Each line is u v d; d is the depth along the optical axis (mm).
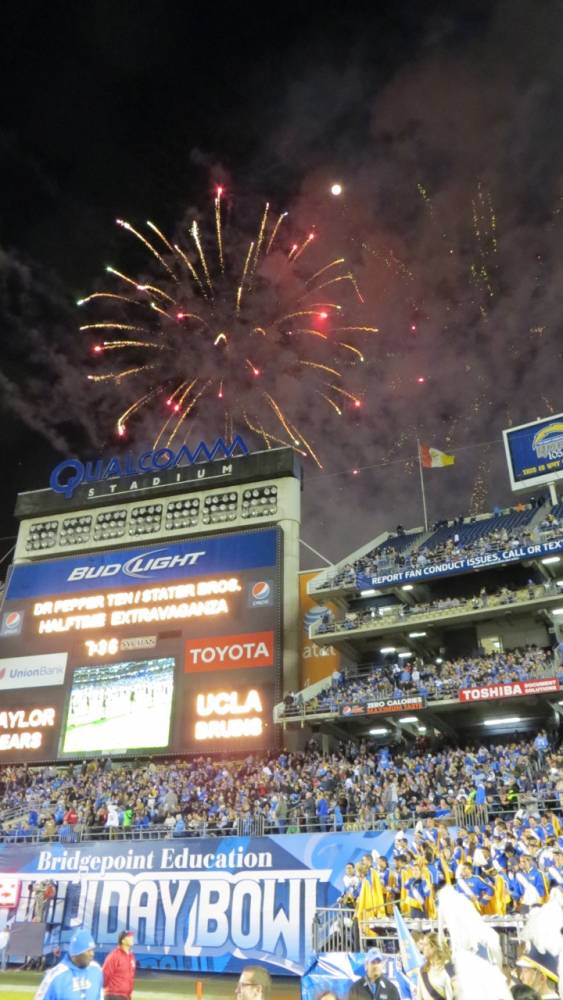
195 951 29859
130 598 47781
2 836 36562
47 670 47125
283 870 30141
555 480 45031
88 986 9461
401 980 14625
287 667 44094
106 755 43469
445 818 29875
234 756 42156
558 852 20500
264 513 48656
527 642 41594
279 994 25219
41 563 51469
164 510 50812
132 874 32125
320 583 45000
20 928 27844
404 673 40156
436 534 48250
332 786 34656
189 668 44312
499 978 7867
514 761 33188
